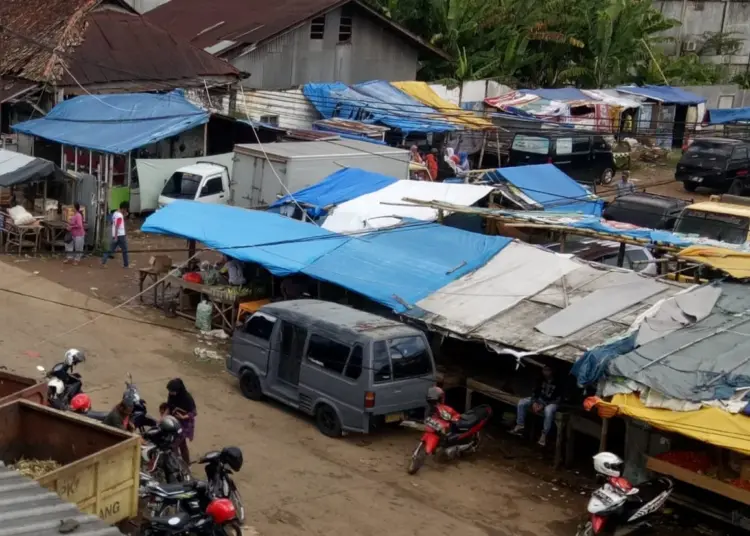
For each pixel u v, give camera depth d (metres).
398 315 15.86
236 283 19.34
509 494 13.31
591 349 13.09
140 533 9.84
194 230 19.34
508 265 16.92
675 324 13.59
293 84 36.22
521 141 34.47
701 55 53.28
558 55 44.78
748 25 53.69
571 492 13.51
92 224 24.52
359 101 34.41
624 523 11.78
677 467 12.42
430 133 35.25
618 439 14.70
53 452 10.20
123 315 19.88
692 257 15.41
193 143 29.94
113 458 9.57
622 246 19.17
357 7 37.09
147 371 16.92
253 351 16.03
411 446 14.79
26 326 18.62
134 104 29.19
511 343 14.21
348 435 15.01
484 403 16.25
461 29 41.78
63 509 7.69
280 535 11.51
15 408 10.21
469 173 26.00
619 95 42.62
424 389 15.00
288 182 24.08
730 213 22.97
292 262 17.69
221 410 15.50
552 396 14.59
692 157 34.44
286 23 35.22
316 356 15.05
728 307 13.88
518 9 43.41
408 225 19.06
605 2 45.25
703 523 12.66
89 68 30.61
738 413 11.42
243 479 13.02
